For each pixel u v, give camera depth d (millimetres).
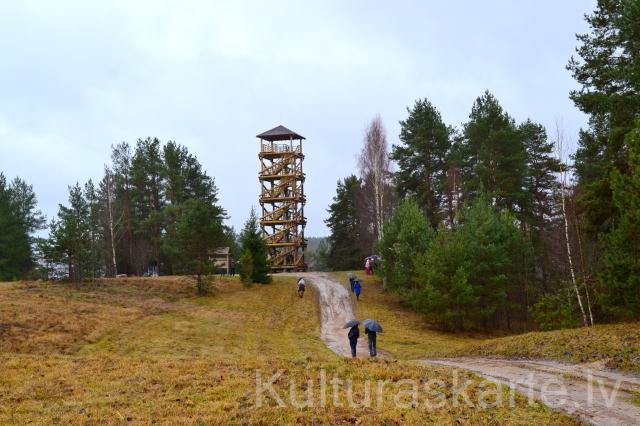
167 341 27844
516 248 43125
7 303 31484
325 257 94562
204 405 12117
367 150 50906
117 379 15062
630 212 23797
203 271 42719
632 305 23688
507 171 50688
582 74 29000
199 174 64125
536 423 10922
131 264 62906
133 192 62375
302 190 64625
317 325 36625
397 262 43594
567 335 22406
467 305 38562
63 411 11828
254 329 33688
